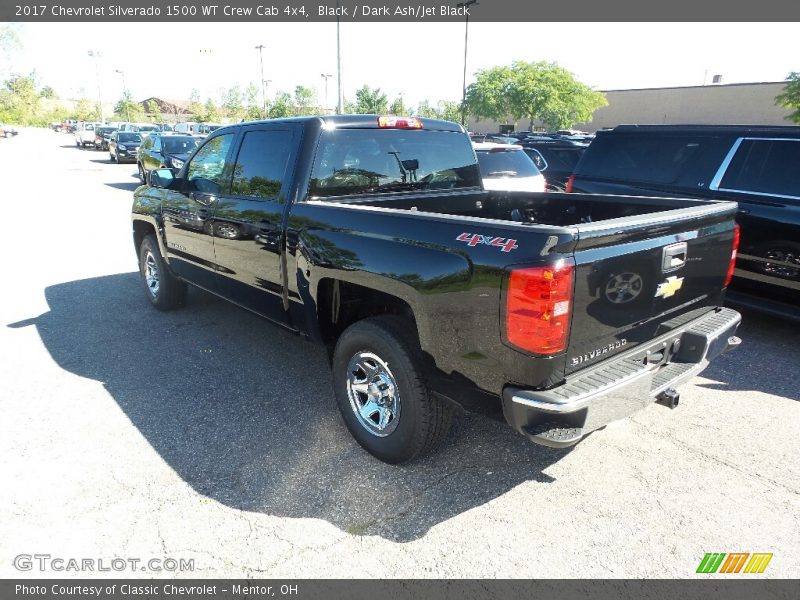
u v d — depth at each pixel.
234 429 3.68
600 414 2.53
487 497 3.02
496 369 2.60
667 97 51.53
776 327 5.64
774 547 2.66
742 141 5.61
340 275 3.27
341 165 3.83
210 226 4.52
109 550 2.62
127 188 18.20
